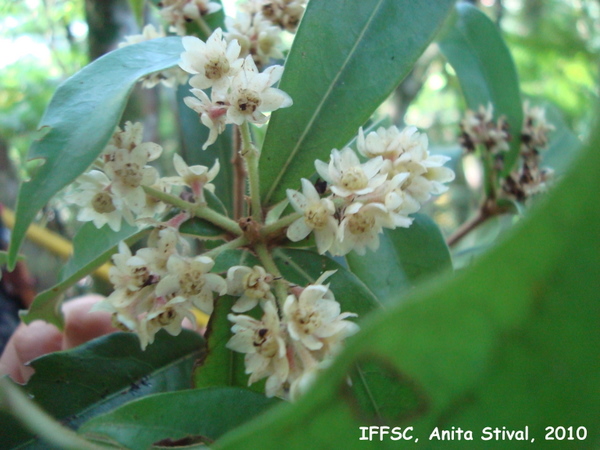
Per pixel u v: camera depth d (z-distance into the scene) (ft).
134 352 0.36
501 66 0.59
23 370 0.50
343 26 0.36
